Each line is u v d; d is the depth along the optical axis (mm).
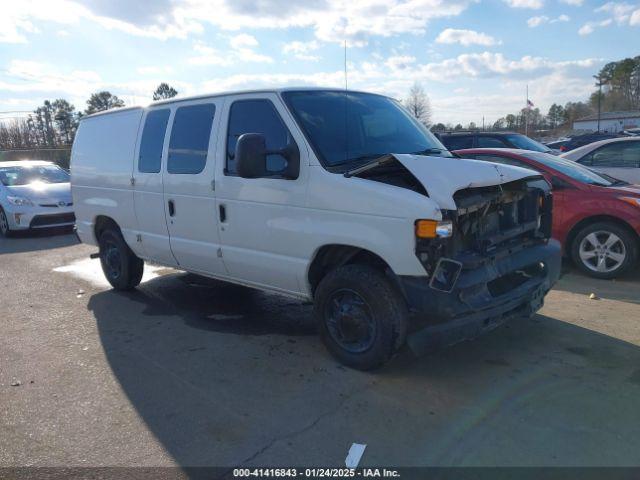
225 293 6566
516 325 5133
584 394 3818
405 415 3615
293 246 4426
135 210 6023
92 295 6676
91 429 3545
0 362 4648
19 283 7355
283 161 4469
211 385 4121
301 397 3891
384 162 4023
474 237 4039
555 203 6852
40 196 11398
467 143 11812
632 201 6305
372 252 3971
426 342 3812
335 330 4363
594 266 6672
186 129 5336
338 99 4824
